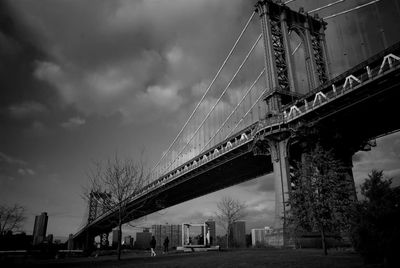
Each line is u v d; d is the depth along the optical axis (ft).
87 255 162.81
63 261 91.81
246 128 203.31
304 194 71.61
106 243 403.54
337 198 67.67
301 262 52.11
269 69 195.00
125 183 102.17
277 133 171.01
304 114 160.66
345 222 64.64
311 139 162.91
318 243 119.44
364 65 134.31
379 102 137.90
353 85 140.56
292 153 180.24
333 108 150.30
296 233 75.56
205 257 77.41
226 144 229.45
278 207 159.94
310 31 225.35
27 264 79.25
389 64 123.13
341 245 107.86
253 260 60.85
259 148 183.21
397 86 124.47
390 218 38.60
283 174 165.37
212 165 232.12
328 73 217.77
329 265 44.52
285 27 212.43
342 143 171.94
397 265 36.73
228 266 51.98
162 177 296.71
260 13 213.66
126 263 71.15
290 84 196.24
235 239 213.66
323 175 70.64
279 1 221.87
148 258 87.35
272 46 200.75
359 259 51.70
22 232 178.91
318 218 68.28
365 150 184.24
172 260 72.02
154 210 322.14
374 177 41.68
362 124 164.04
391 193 39.88
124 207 100.42
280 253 83.05
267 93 189.16
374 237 39.06
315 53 222.69
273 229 154.71
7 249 162.71
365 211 40.75
